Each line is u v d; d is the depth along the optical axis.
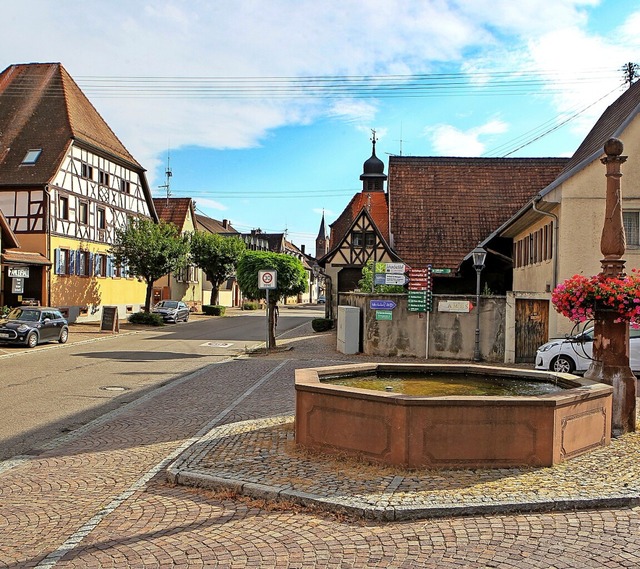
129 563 4.80
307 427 7.66
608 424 7.94
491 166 33.66
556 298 8.95
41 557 4.93
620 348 8.68
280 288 22.56
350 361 19.39
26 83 37.25
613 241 8.76
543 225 21.09
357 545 5.06
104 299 38.09
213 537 5.29
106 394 13.33
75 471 7.54
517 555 4.82
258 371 17.16
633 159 18.62
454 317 20.00
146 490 6.66
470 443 6.82
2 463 7.96
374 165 48.12
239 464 7.18
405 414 6.76
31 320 24.08
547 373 9.34
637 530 5.29
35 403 12.20
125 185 40.78
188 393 13.45
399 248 29.75
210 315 51.06
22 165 32.75
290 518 5.70
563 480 6.41
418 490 6.11
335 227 44.34
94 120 39.19
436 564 4.68
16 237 31.91
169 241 36.53
